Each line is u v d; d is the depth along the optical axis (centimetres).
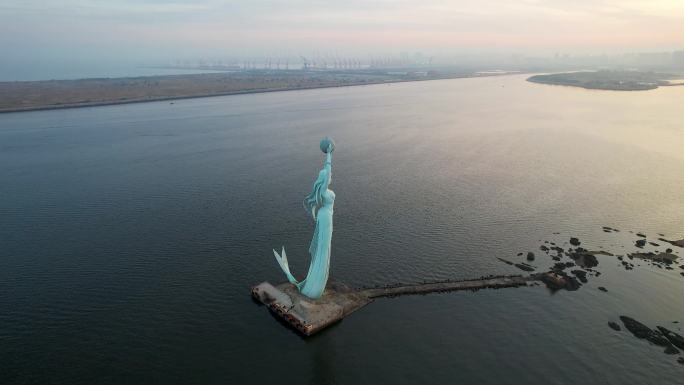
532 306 6384
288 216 9531
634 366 5238
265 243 8306
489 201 10412
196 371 5184
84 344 5638
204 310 6303
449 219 9356
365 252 7950
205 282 6994
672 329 5909
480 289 6788
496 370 5194
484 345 5606
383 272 7300
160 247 8150
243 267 7444
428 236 8569
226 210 9881
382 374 5141
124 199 10625
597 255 7831
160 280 7069
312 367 5247
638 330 5816
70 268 7438
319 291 6297
